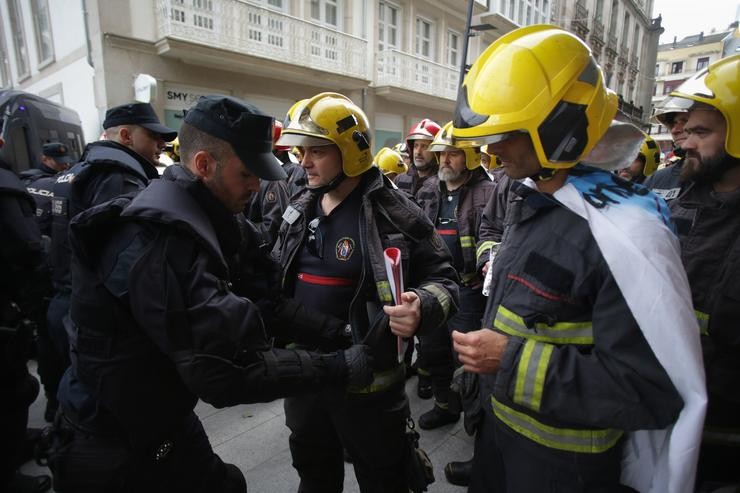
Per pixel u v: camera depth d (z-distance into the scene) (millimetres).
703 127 1331
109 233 1025
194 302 948
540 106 877
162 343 949
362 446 1472
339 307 1454
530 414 1007
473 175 2561
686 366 816
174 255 955
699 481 1350
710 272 1312
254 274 1377
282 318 1410
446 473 2080
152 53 6934
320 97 1432
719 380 1270
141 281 939
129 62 6707
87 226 986
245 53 7582
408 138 3480
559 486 991
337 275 1449
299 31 8602
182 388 1118
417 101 11891
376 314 1419
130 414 1046
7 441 1811
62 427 1140
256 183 1133
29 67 10508
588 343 927
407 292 1278
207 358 937
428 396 2869
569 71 886
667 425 856
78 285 1026
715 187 1391
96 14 6344
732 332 1233
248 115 1040
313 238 1499
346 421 1446
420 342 2521
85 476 1073
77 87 7574
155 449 1112
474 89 953
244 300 1017
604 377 856
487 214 2244
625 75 23281
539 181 1017
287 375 1044
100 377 1023
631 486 1035
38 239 1894
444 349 2455
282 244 1613
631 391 837
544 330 958
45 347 2424
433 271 1480
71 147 5246
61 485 1098
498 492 1180
